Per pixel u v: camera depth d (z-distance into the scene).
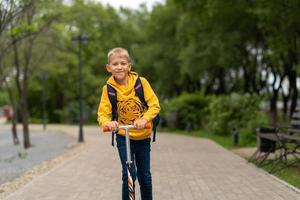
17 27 16.52
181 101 31.61
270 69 34.19
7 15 15.34
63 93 56.09
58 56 32.69
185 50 32.00
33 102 57.78
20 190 9.52
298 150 14.38
